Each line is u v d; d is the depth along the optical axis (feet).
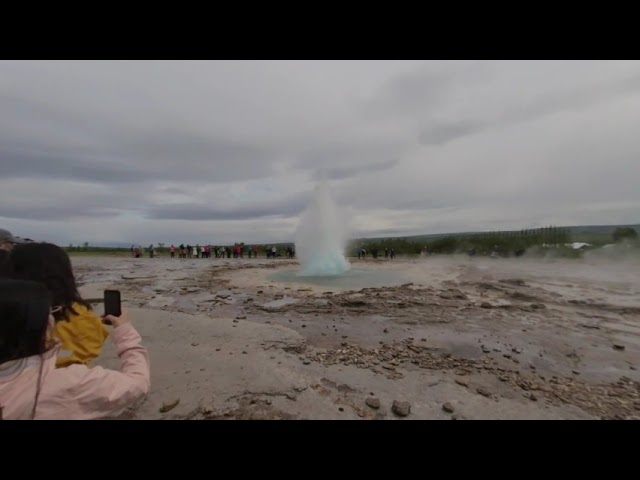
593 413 10.48
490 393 11.80
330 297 30.81
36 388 3.98
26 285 4.12
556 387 12.66
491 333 19.85
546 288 36.86
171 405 9.61
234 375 12.24
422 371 13.71
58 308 5.74
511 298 31.14
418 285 39.11
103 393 4.54
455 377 13.19
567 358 16.08
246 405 9.92
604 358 16.14
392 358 15.25
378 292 33.42
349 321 22.18
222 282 42.55
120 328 5.98
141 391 5.25
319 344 17.13
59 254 6.19
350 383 12.14
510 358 15.81
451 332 19.89
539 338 19.03
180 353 14.97
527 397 11.61
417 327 20.90
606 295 32.32
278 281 43.50
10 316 3.80
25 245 5.97
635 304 28.04
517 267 63.31
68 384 4.21
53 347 4.43
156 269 62.28
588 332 20.43
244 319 22.49
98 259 98.99
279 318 22.90
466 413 10.19
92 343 7.38
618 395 12.00
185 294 33.22
